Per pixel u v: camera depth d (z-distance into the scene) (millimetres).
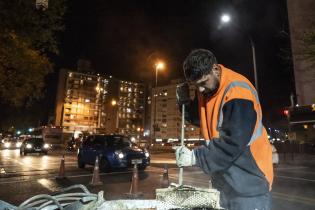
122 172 13922
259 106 2025
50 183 10797
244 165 1895
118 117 134875
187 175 13141
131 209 2072
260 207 1896
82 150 15727
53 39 14531
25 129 82625
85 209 2025
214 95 2047
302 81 33969
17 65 15258
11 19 12578
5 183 10789
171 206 1801
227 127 1815
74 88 123188
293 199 8250
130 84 141500
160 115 134625
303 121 29500
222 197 2025
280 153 33031
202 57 1998
